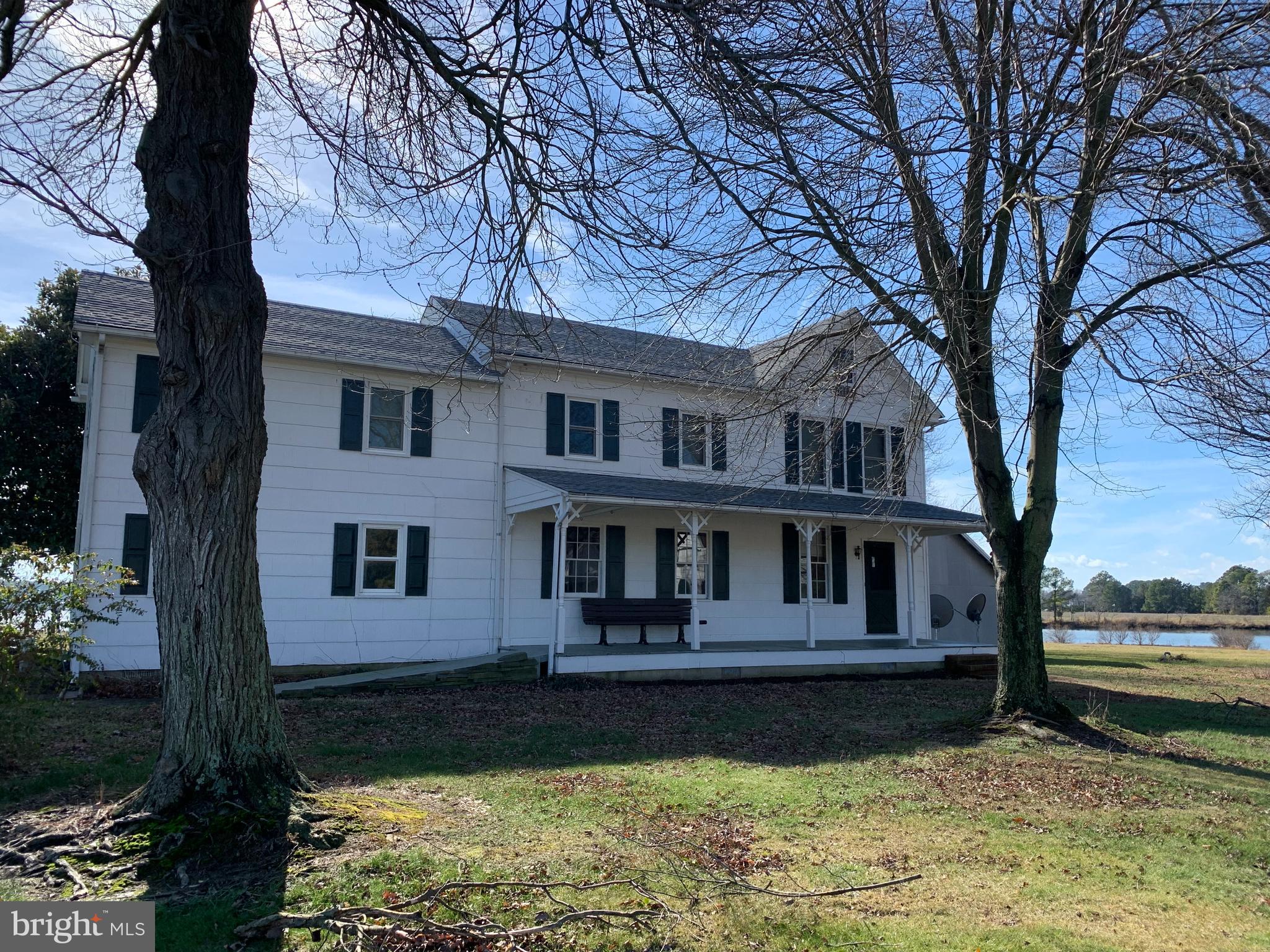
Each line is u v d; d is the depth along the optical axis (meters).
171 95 5.57
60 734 8.85
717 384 10.49
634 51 5.75
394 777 7.55
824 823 6.55
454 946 3.98
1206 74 6.38
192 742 5.28
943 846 6.07
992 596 24.30
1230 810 7.32
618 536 17.72
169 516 5.40
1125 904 5.05
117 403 13.29
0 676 7.22
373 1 6.90
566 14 5.90
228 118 5.70
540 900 4.61
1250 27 5.92
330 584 14.84
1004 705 11.02
